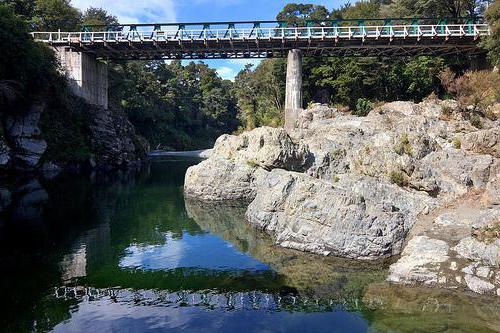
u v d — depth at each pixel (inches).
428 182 917.2
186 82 5423.2
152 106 4042.8
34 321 523.2
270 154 1250.0
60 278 675.4
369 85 2025.1
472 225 721.0
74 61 2110.0
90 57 2215.8
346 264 717.9
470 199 876.6
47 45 1964.8
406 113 1470.2
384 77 2006.6
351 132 1353.3
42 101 1822.1
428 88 1971.0
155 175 2126.0
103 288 632.4
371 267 697.6
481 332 482.9
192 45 1972.2
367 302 567.8
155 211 1212.5
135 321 522.9
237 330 498.3
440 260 634.2
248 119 2723.9
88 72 2198.6
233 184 1374.3
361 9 2554.1
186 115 4837.6
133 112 3769.7
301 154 1244.5
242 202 1336.1
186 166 2620.6
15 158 1662.2
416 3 2253.9
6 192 1338.6
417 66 1924.2
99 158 2235.5
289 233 836.0
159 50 2044.8
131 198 1427.2
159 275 690.2
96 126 2231.8
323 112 1683.1
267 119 2406.5
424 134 1094.4
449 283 598.2
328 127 1465.3
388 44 1827.0
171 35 1973.4
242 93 3373.5
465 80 1553.9
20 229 973.8
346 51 1939.0
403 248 740.7
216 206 1283.2
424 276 615.8
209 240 900.6
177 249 837.2
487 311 531.2
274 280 657.6
